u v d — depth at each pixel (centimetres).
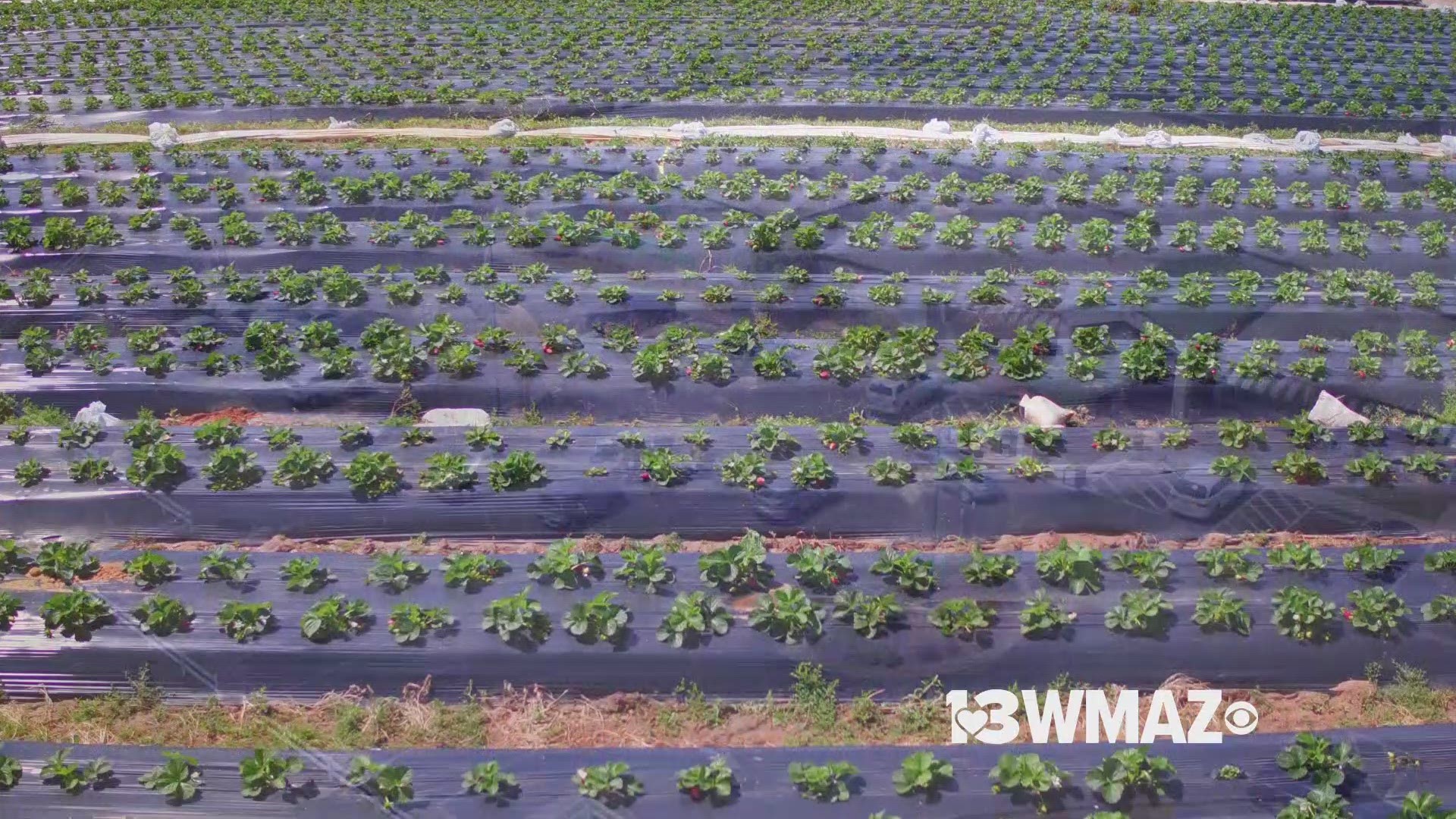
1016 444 1681
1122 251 2341
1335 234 2481
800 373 1889
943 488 1598
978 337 1953
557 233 2353
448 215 2528
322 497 1586
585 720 1291
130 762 1173
